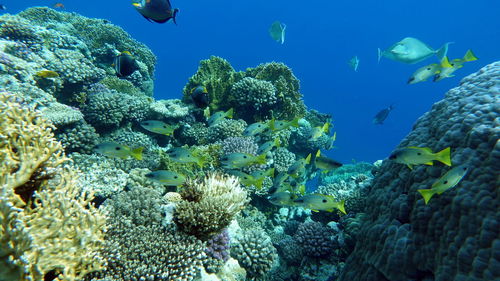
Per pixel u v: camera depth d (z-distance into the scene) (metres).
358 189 8.12
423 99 132.12
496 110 4.15
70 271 3.15
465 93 5.07
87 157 7.29
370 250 4.96
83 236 3.29
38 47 10.62
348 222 6.72
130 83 12.98
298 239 7.08
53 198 3.21
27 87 7.95
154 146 10.12
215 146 8.74
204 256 4.63
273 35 9.90
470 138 4.10
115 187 6.48
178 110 10.77
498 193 3.45
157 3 4.53
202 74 12.55
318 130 7.46
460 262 3.46
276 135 10.51
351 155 93.69
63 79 9.85
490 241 3.29
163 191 7.00
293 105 11.53
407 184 4.94
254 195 8.92
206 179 6.00
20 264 2.59
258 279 6.28
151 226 4.93
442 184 3.33
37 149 3.53
